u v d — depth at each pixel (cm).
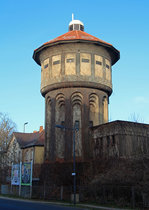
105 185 2650
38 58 4359
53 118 3834
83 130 3688
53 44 3906
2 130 5875
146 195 2206
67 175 3475
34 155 5425
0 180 5112
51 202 2888
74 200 2662
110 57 4206
